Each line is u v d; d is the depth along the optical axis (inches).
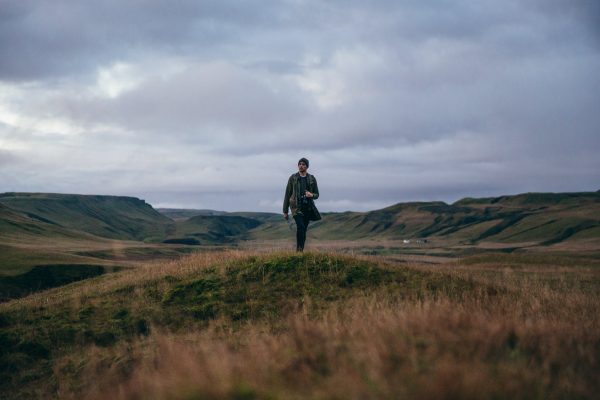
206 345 313.3
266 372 204.5
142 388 216.5
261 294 465.7
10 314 446.0
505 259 1234.6
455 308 323.9
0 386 344.2
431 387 168.2
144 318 432.8
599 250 6127.0
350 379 181.0
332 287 471.8
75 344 394.6
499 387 173.8
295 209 549.6
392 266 533.6
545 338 234.4
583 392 179.0
